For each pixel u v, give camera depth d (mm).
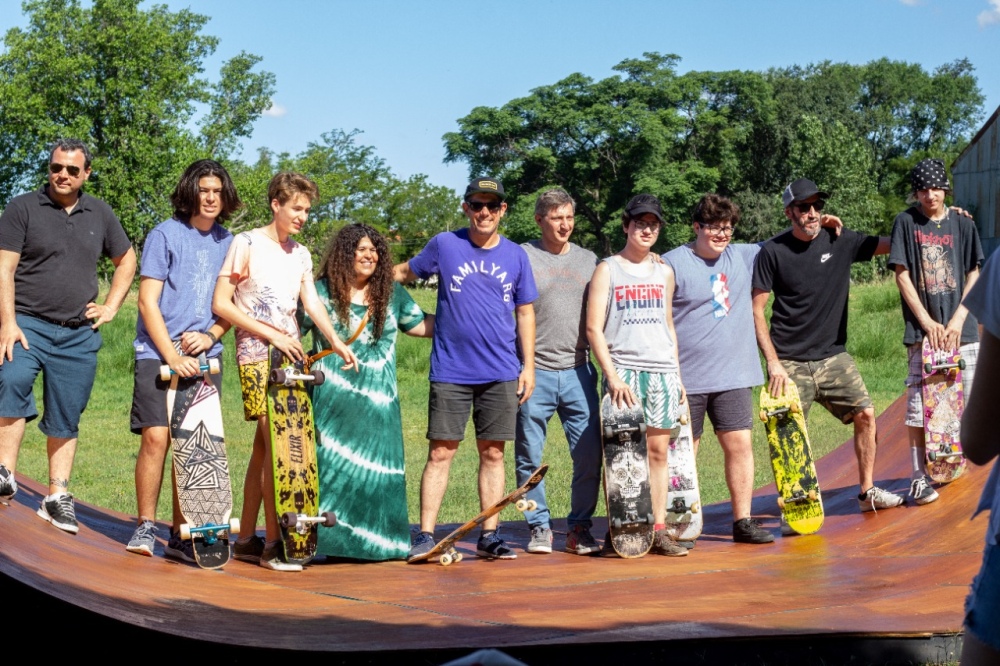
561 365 5621
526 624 3797
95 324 4844
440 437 5426
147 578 4242
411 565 5258
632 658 3516
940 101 96812
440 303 5441
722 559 5352
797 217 5832
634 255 5602
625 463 5504
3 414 4574
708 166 83375
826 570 4926
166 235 4773
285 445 4914
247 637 3451
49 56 43062
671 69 82500
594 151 79125
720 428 5879
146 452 4812
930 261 5926
